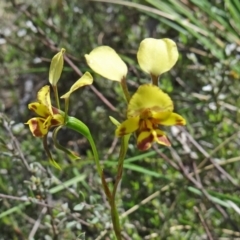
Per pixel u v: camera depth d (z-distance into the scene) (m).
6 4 0.74
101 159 0.55
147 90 0.30
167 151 0.52
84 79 0.31
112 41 0.69
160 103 0.30
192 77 0.61
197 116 0.61
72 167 0.54
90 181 0.51
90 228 0.47
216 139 0.54
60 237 0.46
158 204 0.49
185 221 0.49
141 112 0.30
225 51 0.55
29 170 0.44
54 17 0.71
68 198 0.53
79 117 0.65
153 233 0.48
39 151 0.57
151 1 0.62
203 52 0.62
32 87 0.75
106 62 0.31
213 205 0.49
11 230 0.52
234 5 0.63
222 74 0.52
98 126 0.63
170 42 0.31
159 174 0.49
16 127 0.57
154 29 0.77
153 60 0.31
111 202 0.32
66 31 0.70
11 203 0.51
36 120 0.32
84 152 0.65
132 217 0.51
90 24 0.70
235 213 0.52
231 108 0.56
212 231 0.49
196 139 0.54
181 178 0.49
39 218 0.47
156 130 0.31
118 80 0.31
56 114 0.32
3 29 0.73
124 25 0.71
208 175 0.57
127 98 0.31
